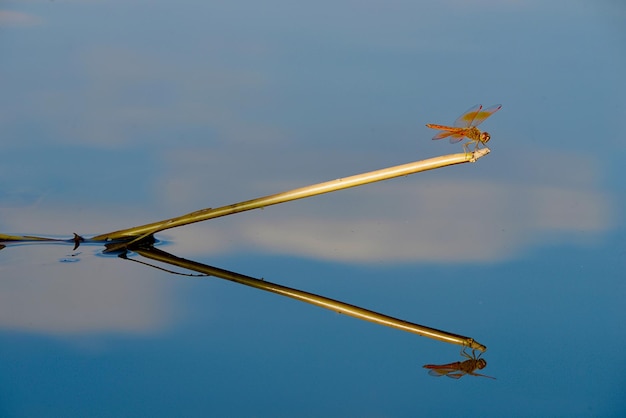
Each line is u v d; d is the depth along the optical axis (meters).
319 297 7.04
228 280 7.24
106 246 7.64
